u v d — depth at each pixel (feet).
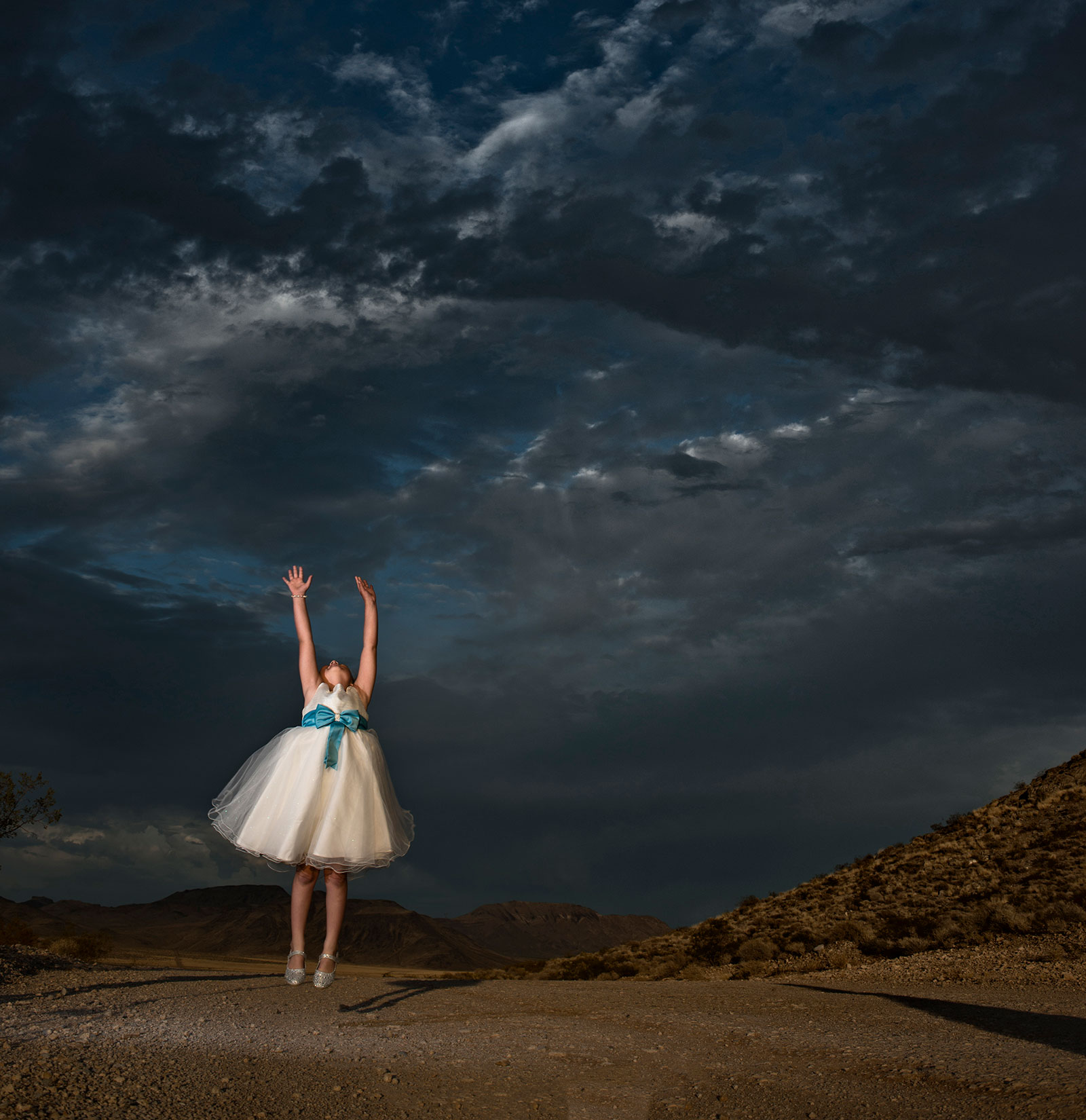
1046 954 71.67
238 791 31.86
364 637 32.89
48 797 91.40
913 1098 20.01
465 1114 18.28
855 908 116.16
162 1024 26.53
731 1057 25.59
